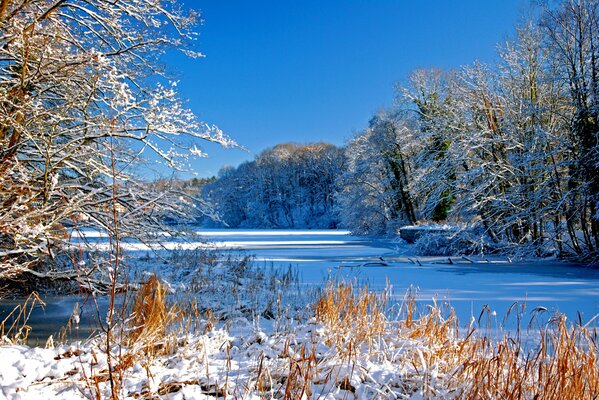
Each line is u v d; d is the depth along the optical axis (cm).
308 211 7831
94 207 730
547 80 1816
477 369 330
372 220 3769
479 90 2066
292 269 1318
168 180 868
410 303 514
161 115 674
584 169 1627
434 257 1861
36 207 609
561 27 1753
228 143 777
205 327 517
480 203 1873
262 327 608
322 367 349
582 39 1706
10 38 640
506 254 1869
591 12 1688
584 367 318
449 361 388
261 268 1328
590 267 1467
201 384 323
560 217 1784
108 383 317
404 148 3119
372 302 538
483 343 378
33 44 637
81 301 826
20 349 385
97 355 355
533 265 1541
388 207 3609
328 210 7575
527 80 1986
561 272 1308
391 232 3434
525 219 1867
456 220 2097
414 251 2017
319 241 3172
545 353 341
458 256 1914
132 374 337
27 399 277
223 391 304
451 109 2230
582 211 1691
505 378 337
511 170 1916
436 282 1059
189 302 739
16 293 910
